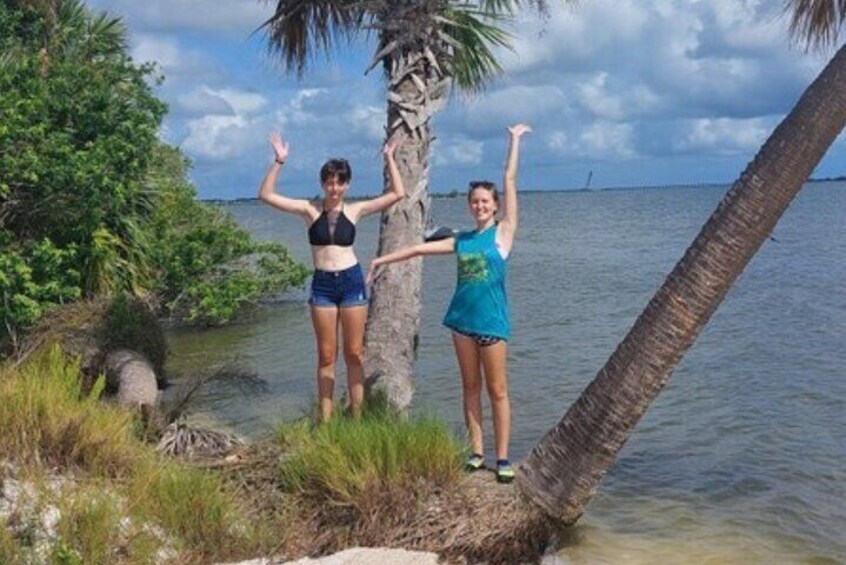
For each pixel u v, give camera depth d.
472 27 10.73
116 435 7.04
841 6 7.15
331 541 6.49
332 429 7.21
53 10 17.45
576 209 116.69
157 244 16.80
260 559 6.22
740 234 6.70
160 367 12.20
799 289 25.16
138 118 13.26
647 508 8.12
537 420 11.46
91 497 6.04
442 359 15.48
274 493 6.98
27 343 10.88
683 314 6.78
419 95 9.41
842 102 6.56
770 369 14.47
